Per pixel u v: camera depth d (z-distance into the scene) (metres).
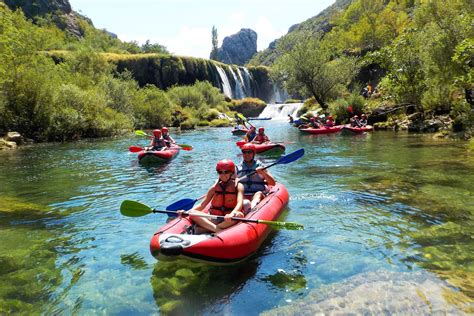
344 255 4.57
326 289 3.77
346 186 7.89
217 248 4.07
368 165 10.23
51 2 86.75
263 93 65.94
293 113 43.25
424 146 13.52
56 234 5.59
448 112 19.22
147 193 7.99
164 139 14.38
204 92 46.81
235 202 4.92
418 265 4.22
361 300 3.52
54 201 7.47
